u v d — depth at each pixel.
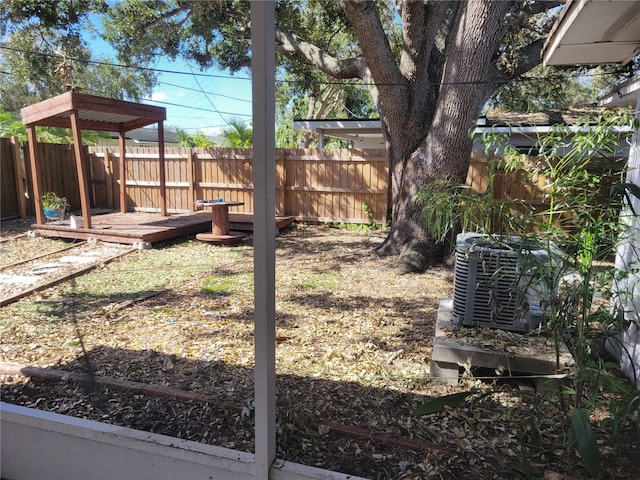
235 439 2.08
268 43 1.39
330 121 10.64
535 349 2.51
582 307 2.04
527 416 2.21
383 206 8.49
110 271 5.44
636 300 2.46
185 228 7.33
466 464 1.89
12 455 2.08
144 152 9.08
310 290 4.70
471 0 4.74
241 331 3.50
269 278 1.53
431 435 2.09
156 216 8.35
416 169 5.46
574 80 9.79
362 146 14.88
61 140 8.74
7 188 8.30
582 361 1.98
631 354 2.51
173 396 2.45
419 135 5.76
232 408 2.30
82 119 6.57
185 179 9.06
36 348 3.17
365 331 3.53
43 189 8.48
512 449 1.98
